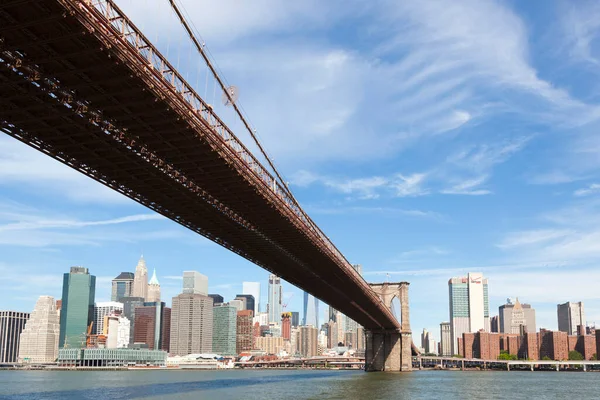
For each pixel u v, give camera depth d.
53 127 45.09
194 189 59.38
